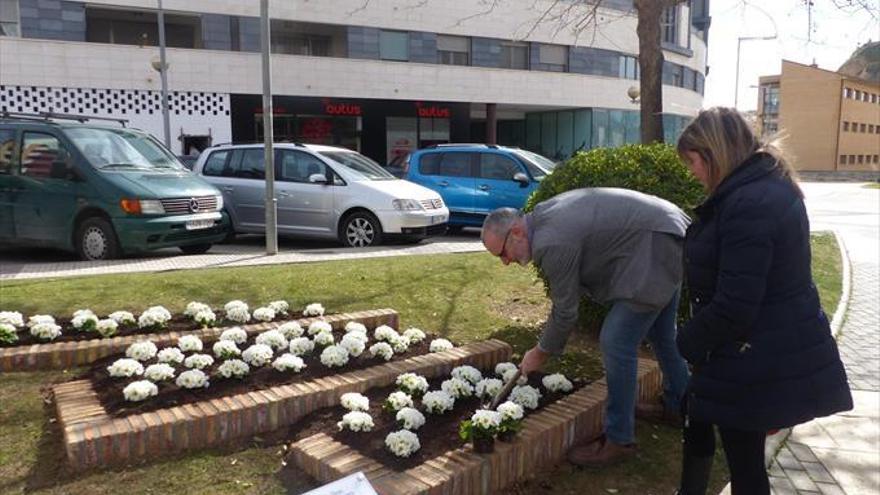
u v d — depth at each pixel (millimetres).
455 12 32188
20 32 24344
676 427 3889
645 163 4949
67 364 4184
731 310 2254
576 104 36375
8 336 4309
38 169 8906
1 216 9070
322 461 3023
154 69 26094
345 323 5031
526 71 34531
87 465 3066
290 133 29906
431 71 32062
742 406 2365
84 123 9477
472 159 13367
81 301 5453
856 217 19734
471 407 3730
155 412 3350
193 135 27391
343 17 29750
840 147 63000
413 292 6336
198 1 27094
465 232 14289
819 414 2334
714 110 2459
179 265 7980
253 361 4059
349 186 10961
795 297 2332
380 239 10914
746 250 2244
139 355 4105
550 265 3049
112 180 8633
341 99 30656
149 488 2965
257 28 28297
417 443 3156
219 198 9789
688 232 2562
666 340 3729
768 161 2350
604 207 3107
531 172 12914
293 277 6641
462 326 5523
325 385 3760
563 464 3438
